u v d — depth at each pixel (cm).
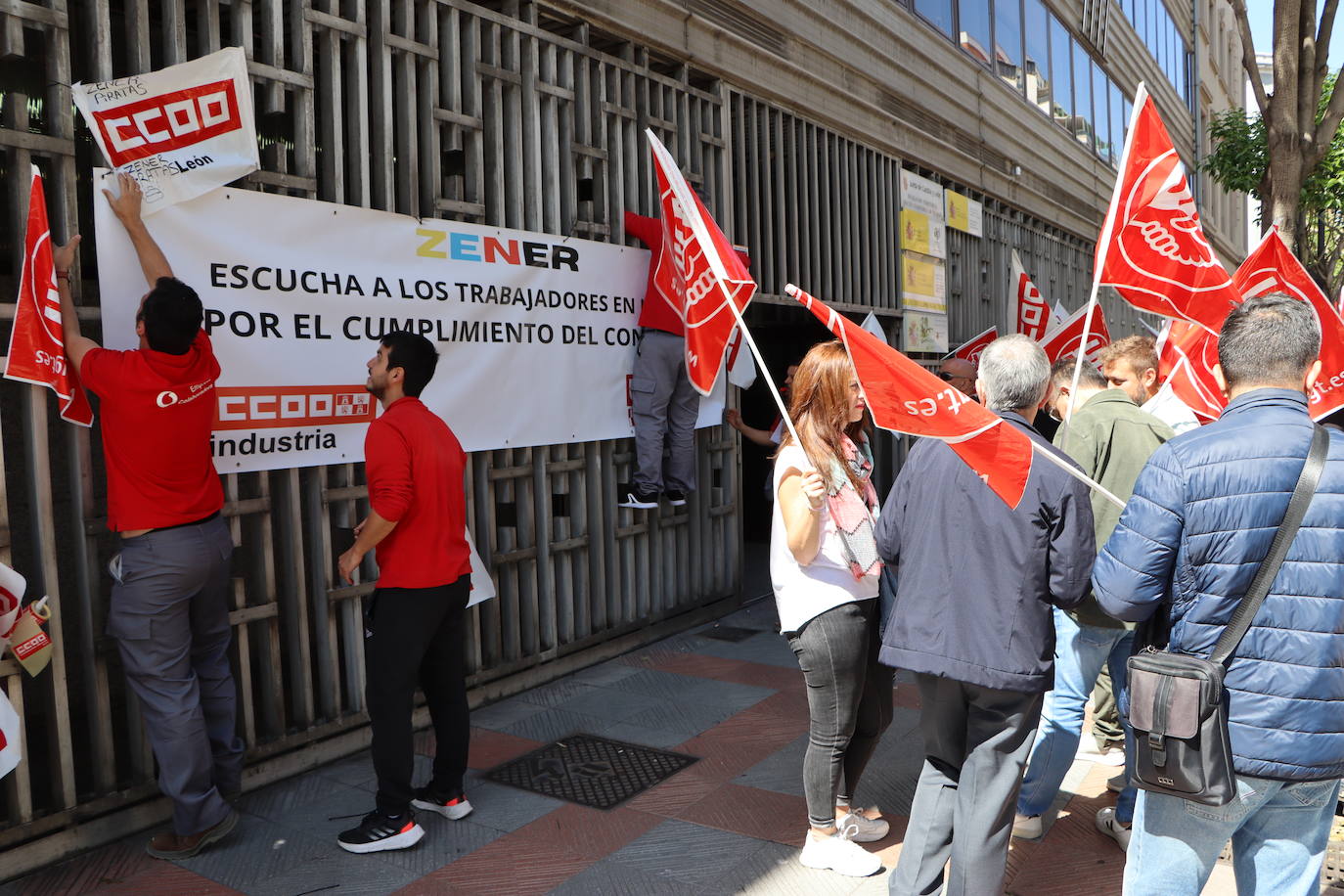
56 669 332
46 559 329
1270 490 203
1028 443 252
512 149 497
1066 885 320
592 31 555
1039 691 262
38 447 327
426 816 369
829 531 313
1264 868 216
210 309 365
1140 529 215
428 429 345
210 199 363
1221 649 205
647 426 555
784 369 934
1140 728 208
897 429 266
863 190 820
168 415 312
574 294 520
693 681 525
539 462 516
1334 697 201
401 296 433
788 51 706
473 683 482
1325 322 344
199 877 323
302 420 396
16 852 321
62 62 330
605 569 566
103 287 334
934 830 276
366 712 430
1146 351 399
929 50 912
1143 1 1706
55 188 331
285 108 409
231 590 396
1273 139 779
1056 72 1272
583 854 339
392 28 457
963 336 1008
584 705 489
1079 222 1363
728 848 343
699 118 622
